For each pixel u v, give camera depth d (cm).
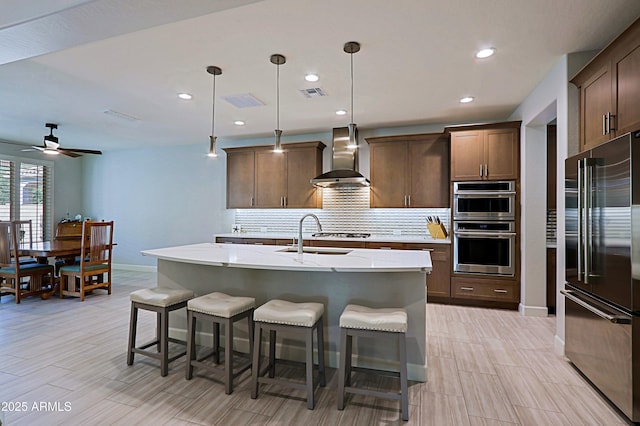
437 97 395
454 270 452
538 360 287
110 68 315
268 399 227
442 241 458
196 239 666
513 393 235
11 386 240
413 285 256
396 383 250
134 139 621
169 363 279
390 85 359
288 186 561
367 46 275
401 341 208
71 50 279
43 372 262
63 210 719
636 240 196
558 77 304
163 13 184
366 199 548
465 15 232
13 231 460
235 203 591
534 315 409
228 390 233
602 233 225
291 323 221
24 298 488
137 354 297
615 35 258
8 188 631
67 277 503
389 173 503
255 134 586
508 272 430
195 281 316
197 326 320
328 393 235
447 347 314
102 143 656
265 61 302
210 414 209
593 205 235
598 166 229
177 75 331
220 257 272
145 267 704
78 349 306
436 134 480
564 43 270
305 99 401
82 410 212
